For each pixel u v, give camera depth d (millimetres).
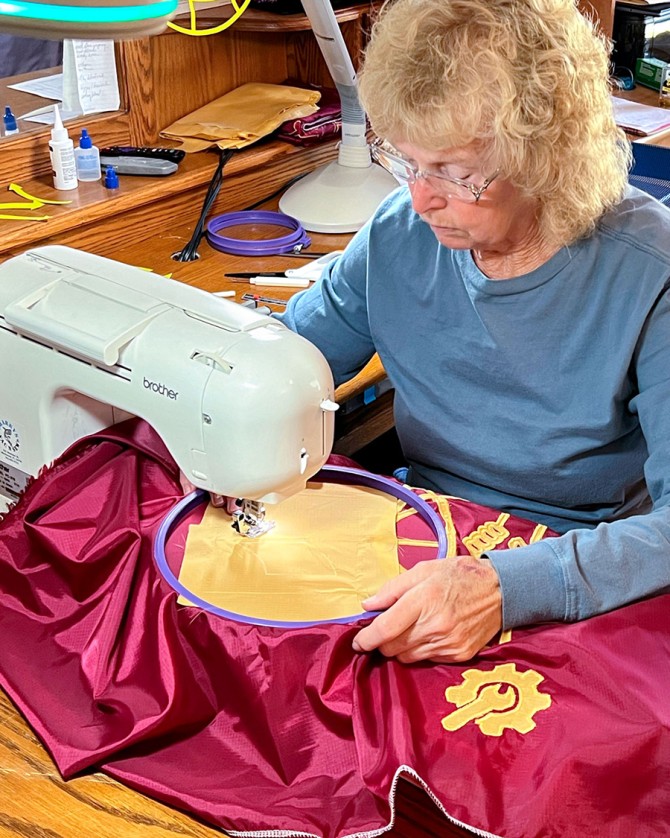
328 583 1052
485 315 1209
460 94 974
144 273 1153
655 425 1146
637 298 1144
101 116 1980
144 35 707
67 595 1082
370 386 1512
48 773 924
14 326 1136
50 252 1212
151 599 1026
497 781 857
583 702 916
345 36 2229
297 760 907
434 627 947
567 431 1228
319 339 1418
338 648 948
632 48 2992
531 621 1009
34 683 999
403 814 900
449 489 1368
